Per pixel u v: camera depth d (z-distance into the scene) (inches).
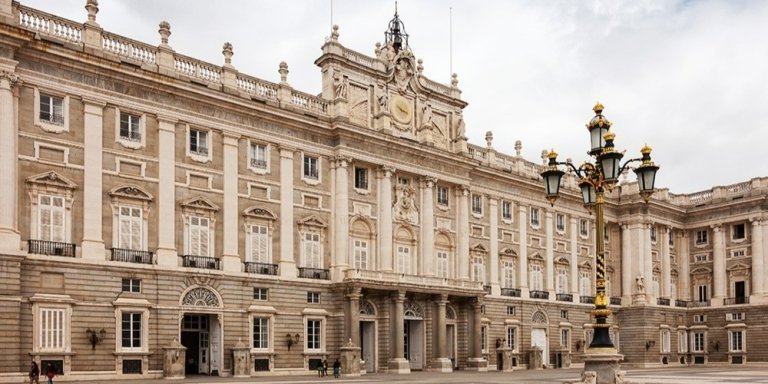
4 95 1482.5
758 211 3078.2
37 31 1561.3
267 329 1891.0
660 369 2605.8
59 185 1563.7
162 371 1663.4
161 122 1752.0
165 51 1772.9
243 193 1900.8
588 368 954.1
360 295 2031.3
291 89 2047.2
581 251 3002.0
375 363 2103.8
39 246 1521.9
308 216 2033.7
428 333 2261.3
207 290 1784.0
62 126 1590.8
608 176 948.6
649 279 3102.9
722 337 3147.1
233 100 1879.9
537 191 2817.4
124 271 1638.8
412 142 2277.3
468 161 2460.6
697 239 3339.1
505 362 2389.3
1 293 1432.1
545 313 2763.3
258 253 1914.4
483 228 2581.2
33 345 1482.5
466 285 2368.4
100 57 1637.6
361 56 2225.6
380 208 2201.0
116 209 1657.2
